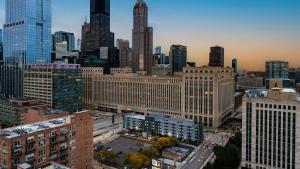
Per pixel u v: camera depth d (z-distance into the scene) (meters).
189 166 174.25
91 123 152.62
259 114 160.88
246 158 166.88
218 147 181.62
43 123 139.38
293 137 151.38
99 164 174.25
